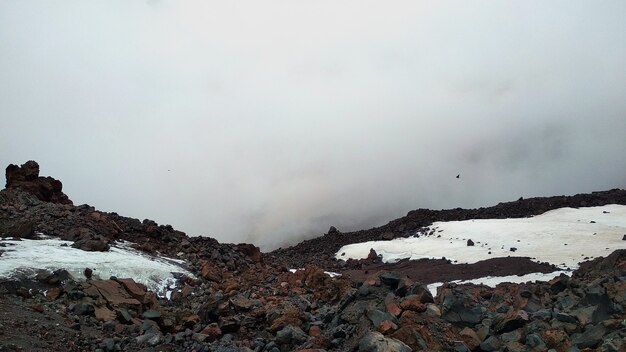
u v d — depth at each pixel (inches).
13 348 491.2
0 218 1105.4
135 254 1082.7
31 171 1536.7
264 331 672.4
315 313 783.7
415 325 548.7
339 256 2984.7
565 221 2733.8
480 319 595.5
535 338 518.0
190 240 1405.0
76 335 581.6
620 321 508.7
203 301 874.8
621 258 1155.3
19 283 726.5
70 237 1074.7
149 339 609.3
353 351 531.5
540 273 1845.5
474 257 2342.5
